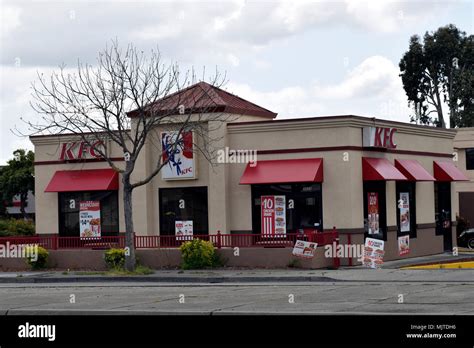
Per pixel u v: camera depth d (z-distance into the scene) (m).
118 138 32.53
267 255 29.81
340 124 30.89
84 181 35.34
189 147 33.44
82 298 21.91
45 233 36.62
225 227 32.81
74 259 32.97
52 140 36.28
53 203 36.50
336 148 30.98
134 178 34.53
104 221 35.59
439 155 37.25
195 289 24.06
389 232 32.97
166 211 34.34
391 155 33.50
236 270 29.58
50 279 29.00
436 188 37.28
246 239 30.42
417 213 35.28
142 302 20.27
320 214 31.28
